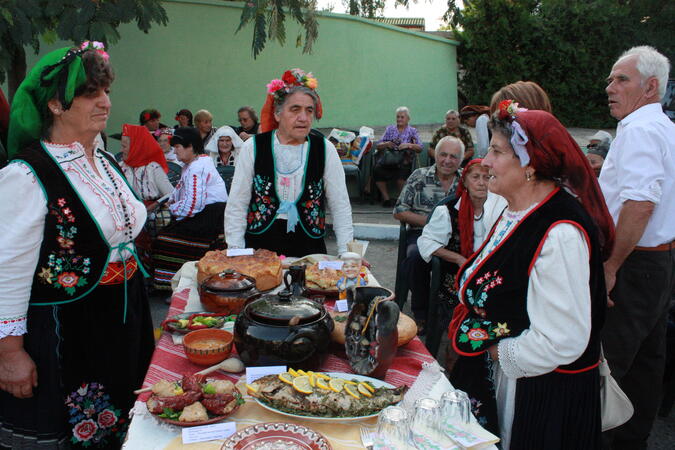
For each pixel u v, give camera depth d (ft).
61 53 5.84
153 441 4.59
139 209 6.95
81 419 6.49
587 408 5.50
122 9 15.25
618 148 8.05
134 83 27.96
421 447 4.44
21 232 5.58
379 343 5.37
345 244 9.86
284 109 9.12
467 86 49.78
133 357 6.97
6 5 13.64
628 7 50.03
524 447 5.52
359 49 36.65
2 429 6.32
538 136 5.07
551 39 48.47
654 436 9.84
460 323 5.99
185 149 14.56
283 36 17.11
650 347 8.79
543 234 5.10
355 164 28.68
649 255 8.13
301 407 4.83
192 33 28.89
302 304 5.91
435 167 13.89
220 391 4.95
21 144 6.10
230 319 6.82
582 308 4.95
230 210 9.78
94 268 6.27
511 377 5.38
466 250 11.07
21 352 5.85
